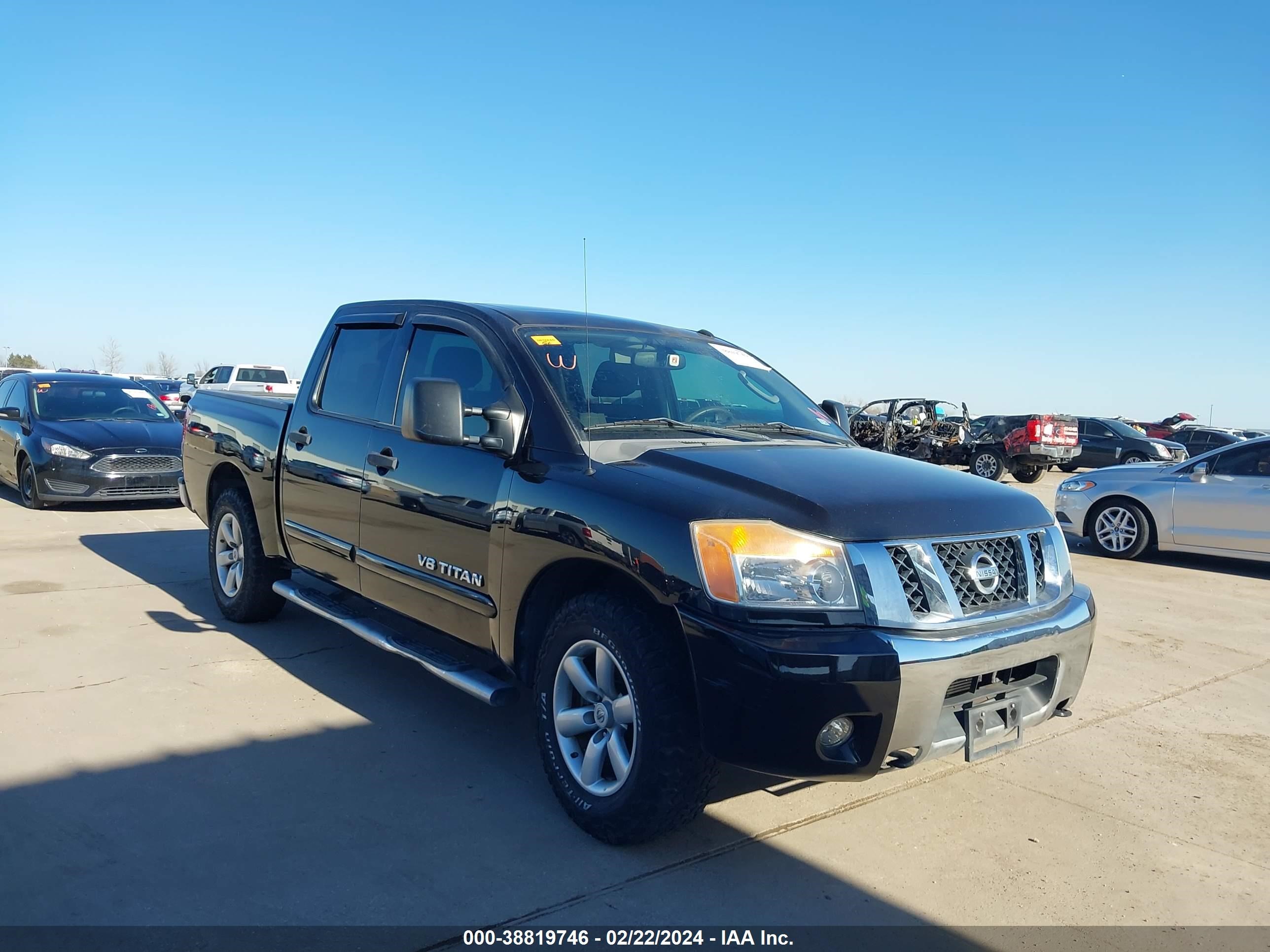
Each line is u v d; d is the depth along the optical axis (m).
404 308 4.70
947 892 3.08
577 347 4.06
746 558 2.88
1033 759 4.29
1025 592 3.28
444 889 2.93
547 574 3.46
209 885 2.88
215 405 6.12
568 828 3.37
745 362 4.88
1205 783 4.08
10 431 11.18
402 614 4.25
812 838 3.40
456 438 3.53
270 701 4.53
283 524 5.15
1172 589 8.45
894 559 2.96
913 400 23.16
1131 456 25.47
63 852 3.04
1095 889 3.14
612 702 3.21
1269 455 9.18
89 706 4.33
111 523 9.80
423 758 3.94
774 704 2.76
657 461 3.40
